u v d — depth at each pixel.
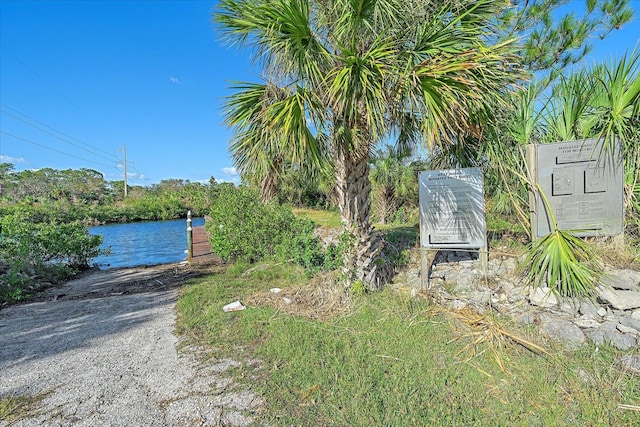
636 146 3.49
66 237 7.68
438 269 4.33
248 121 3.72
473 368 2.48
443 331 3.02
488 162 4.24
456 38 3.18
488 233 5.07
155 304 4.64
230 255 7.50
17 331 3.79
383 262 4.37
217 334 3.35
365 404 2.13
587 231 3.50
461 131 3.57
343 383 2.36
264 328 3.38
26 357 3.04
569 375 2.31
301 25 3.17
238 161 3.99
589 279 3.08
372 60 3.10
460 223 3.78
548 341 2.72
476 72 3.02
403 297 3.76
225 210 8.00
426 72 2.98
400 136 4.36
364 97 3.07
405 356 2.68
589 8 5.25
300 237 5.82
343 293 3.93
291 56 3.29
